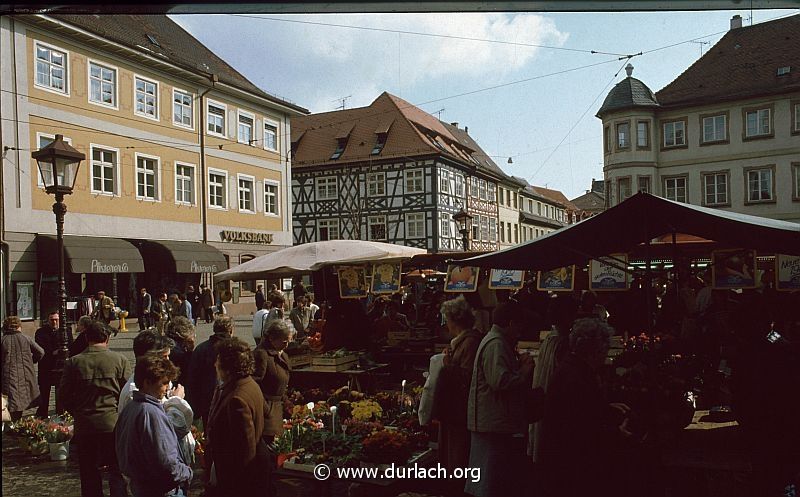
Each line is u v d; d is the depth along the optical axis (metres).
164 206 27.22
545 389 4.86
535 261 7.86
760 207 36.47
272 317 10.45
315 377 8.74
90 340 5.43
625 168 39.16
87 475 5.35
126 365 5.52
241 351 3.95
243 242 31.78
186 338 6.89
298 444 5.57
